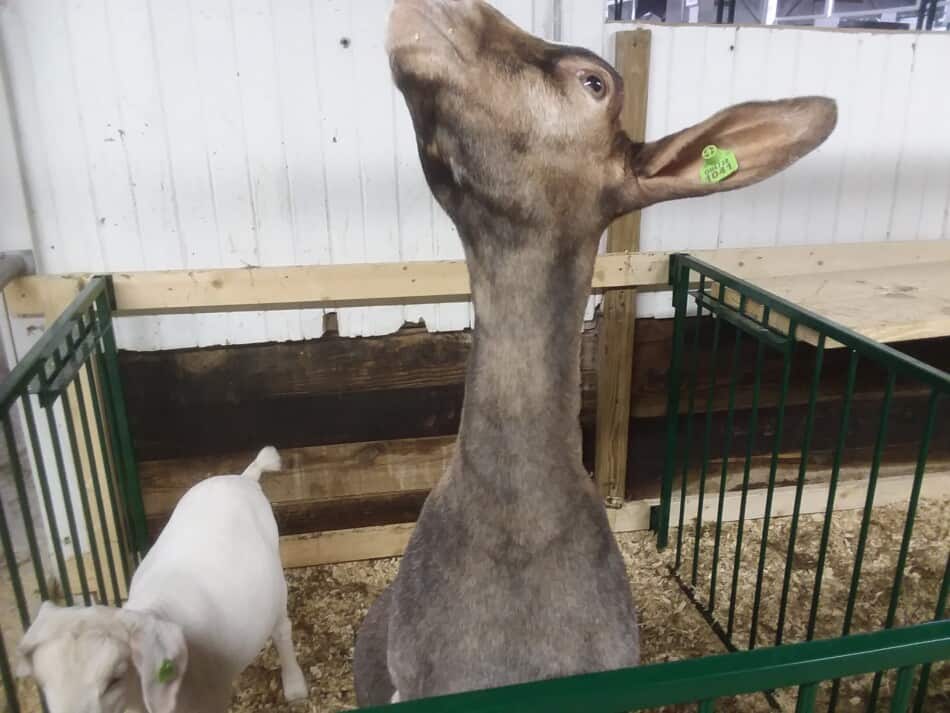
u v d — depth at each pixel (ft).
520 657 3.41
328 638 7.39
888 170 8.27
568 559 3.45
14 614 7.23
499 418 3.36
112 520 7.45
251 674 7.00
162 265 7.13
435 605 3.52
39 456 4.92
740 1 10.69
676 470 8.91
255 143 6.94
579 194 3.26
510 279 3.29
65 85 6.47
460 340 7.89
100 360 6.82
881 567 8.31
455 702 2.19
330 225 7.30
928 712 6.47
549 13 7.02
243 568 5.77
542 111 3.09
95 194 6.81
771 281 7.70
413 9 2.91
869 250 8.26
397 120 7.09
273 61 6.74
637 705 2.28
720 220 8.09
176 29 6.50
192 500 6.12
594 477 8.75
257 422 7.81
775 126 3.26
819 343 5.73
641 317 8.25
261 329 7.48
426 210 7.40
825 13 11.22
